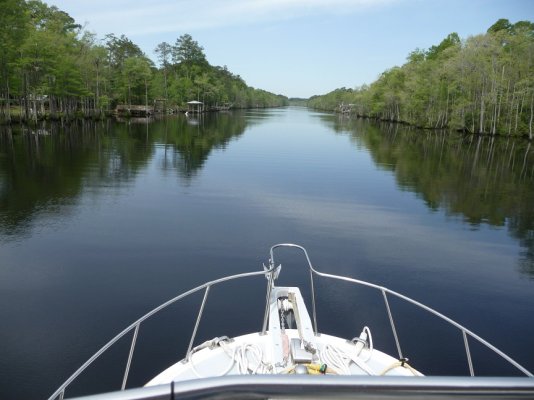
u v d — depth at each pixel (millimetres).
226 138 38500
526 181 20250
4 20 35219
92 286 7535
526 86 45656
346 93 153375
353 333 6297
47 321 6297
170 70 91688
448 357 5781
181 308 6797
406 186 18359
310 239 10766
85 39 52750
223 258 9164
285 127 58062
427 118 64312
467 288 8148
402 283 8258
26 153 23734
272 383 973
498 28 75375
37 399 4695
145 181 17594
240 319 6508
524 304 7555
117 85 66250
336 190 17094
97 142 30578
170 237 10422
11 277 7797
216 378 994
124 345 5734
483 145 39062
